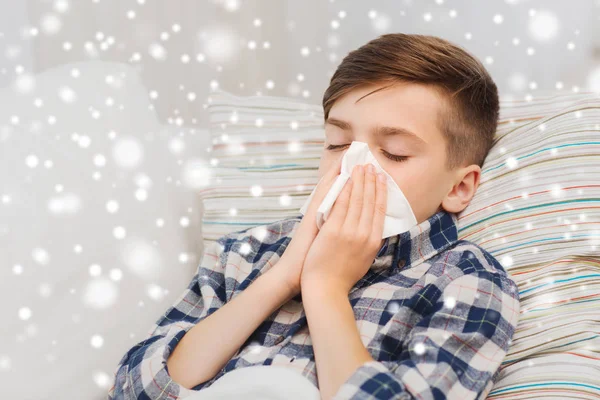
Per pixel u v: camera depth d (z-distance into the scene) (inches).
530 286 34.7
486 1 59.5
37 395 34.7
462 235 38.9
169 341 34.5
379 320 33.8
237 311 34.4
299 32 72.3
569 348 32.1
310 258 34.0
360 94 36.2
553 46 57.4
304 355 33.5
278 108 51.2
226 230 45.8
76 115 48.9
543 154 38.0
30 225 39.7
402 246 36.9
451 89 37.1
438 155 36.6
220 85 76.9
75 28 74.5
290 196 46.4
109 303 40.0
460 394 28.8
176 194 48.5
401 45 38.0
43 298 37.8
